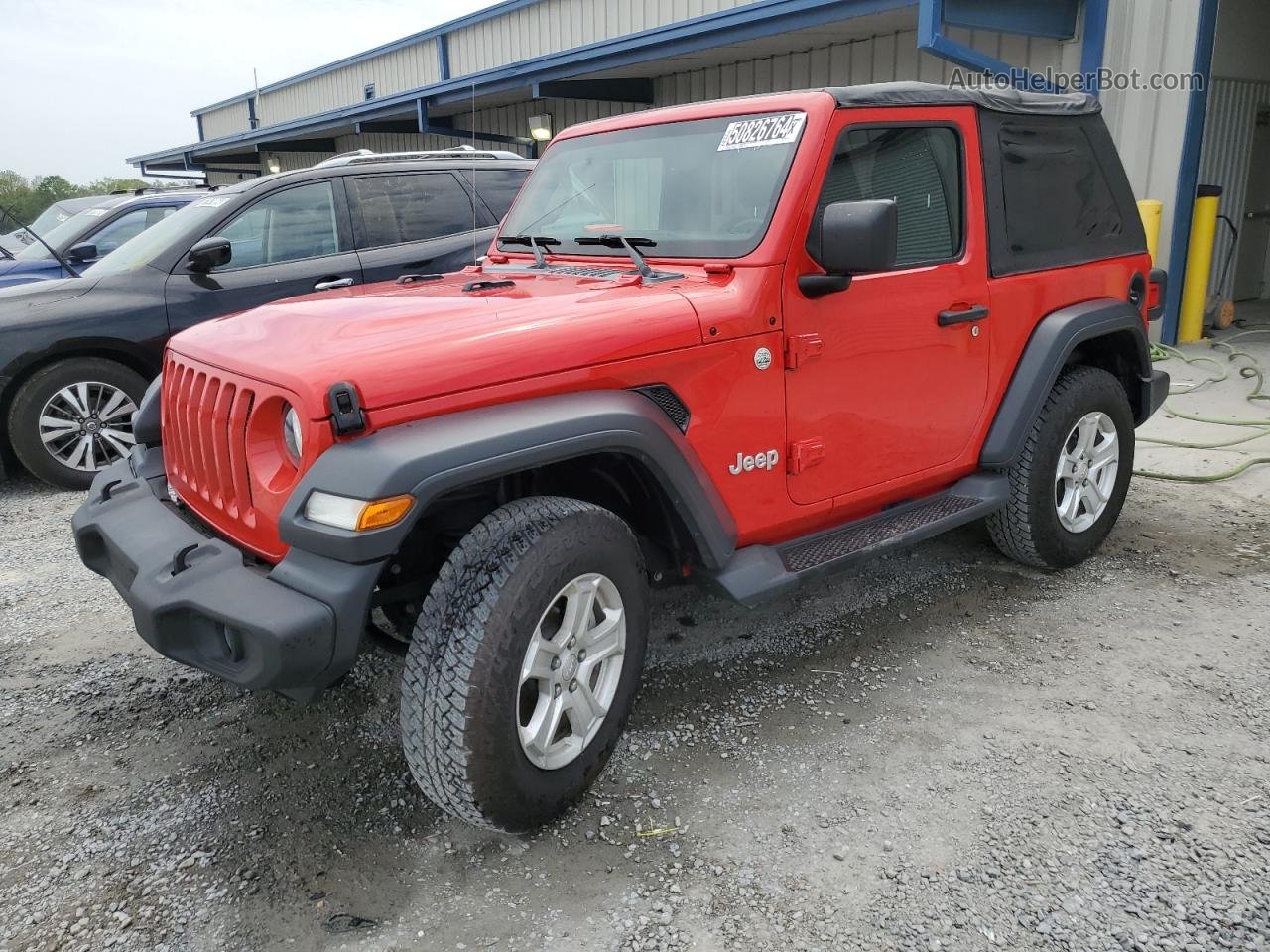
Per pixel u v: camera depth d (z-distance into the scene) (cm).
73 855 254
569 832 259
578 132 385
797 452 305
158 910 233
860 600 397
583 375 254
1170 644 351
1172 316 844
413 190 652
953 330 349
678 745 297
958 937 217
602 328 260
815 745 295
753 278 290
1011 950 213
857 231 271
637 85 1270
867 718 309
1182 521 475
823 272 305
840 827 256
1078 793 266
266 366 243
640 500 298
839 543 326
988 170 359
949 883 234
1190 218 819
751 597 290
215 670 233
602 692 269
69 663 364
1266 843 244
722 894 233
